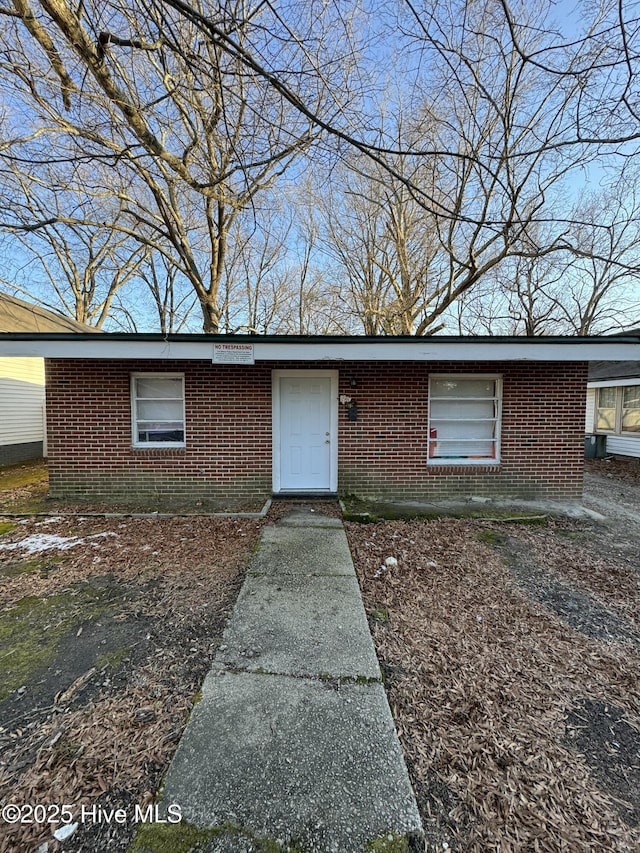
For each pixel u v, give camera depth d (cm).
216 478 668
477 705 225
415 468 674
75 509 621
